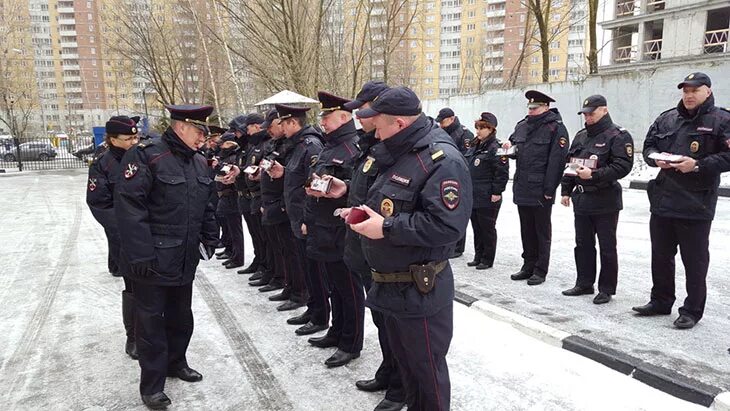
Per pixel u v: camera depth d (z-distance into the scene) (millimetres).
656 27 28406
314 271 4180
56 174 22484
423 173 2289
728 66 12992
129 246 2936
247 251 7375
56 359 3869
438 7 54250
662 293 4195
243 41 13328
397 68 30062
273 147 4852
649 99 14477
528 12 19016
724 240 6656
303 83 12078
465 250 7047
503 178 5723
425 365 2422
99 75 57625
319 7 12352
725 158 3521
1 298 5348
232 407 3143
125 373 3633
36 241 8266
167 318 3430
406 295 2355
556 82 16438
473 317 4477
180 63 22969
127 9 22375
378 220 2268
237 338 4207
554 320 4211
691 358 3416
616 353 3512
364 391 3291
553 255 6406
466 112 19297
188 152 3156
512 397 3131
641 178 12000
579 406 2996
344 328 3699
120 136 3516
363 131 2986
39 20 56062
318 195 3418
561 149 5035
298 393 3291
